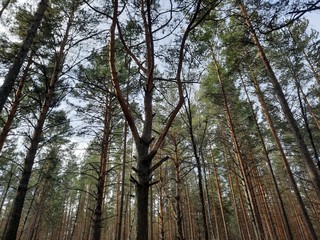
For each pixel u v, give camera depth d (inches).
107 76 411.5
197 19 253.0
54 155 693.3
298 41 492.7
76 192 1227.2
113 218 1330.0
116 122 507.5
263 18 300.8
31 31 227.8
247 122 681.0
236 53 469.1
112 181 818.2
